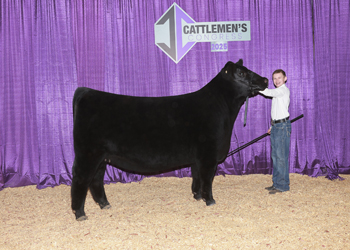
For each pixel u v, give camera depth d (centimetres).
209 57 442
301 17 432
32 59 426
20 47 423
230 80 319
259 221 277
